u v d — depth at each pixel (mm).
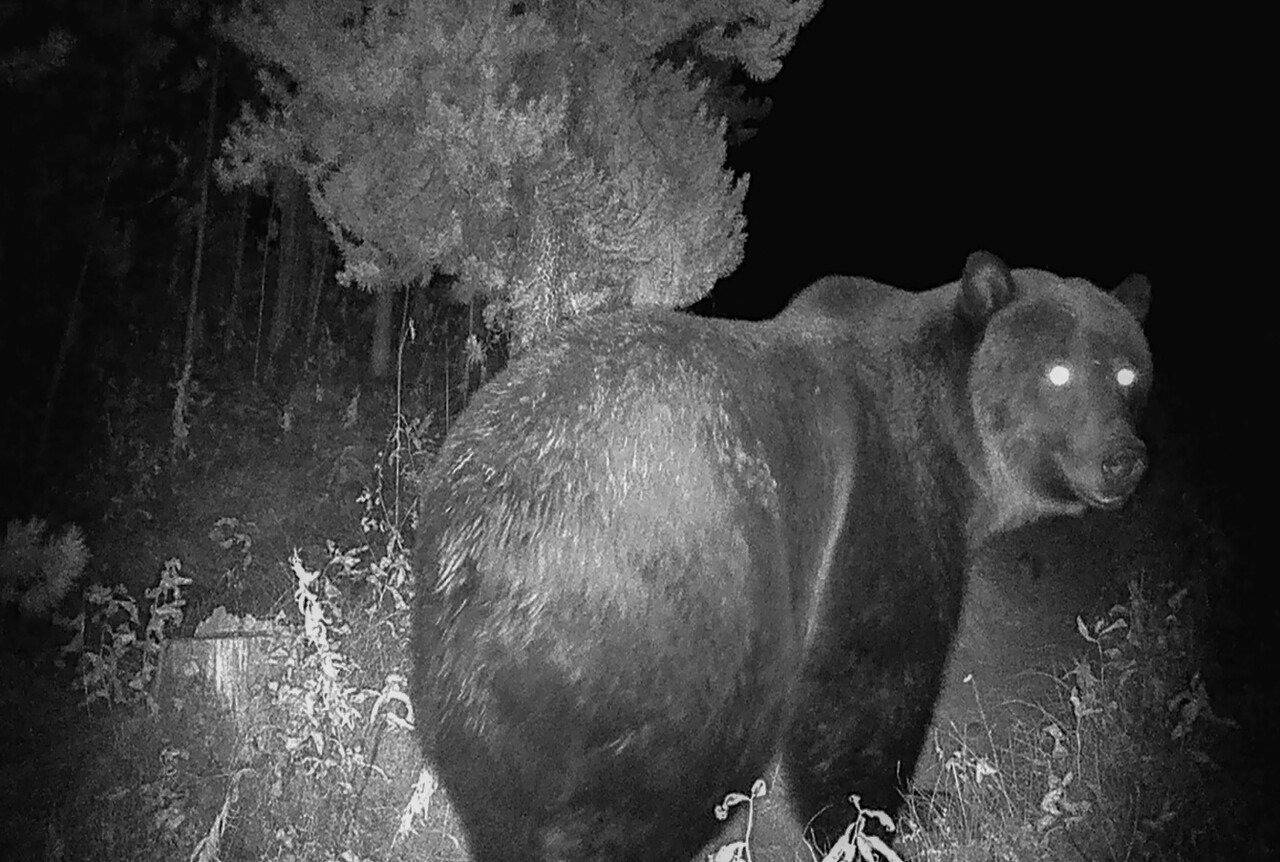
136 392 14414
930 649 5051
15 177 12883
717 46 8703
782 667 4504
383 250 8812
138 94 13875
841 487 4926
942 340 5262
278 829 5555
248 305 19344
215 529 10773
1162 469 13273
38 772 6414
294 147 10266
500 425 4262
